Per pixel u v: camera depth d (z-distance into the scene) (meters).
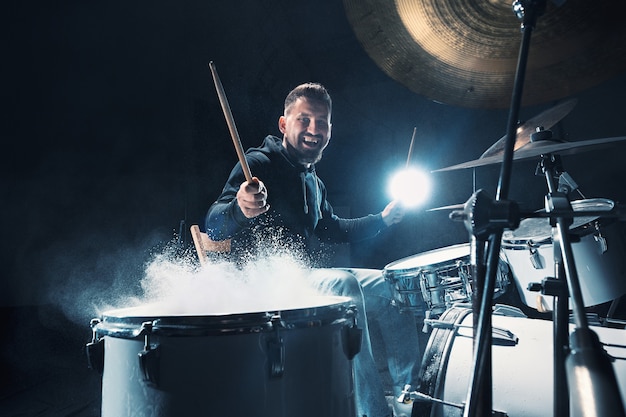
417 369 1.89
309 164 2.03
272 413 0.99
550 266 1.56
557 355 0.75
